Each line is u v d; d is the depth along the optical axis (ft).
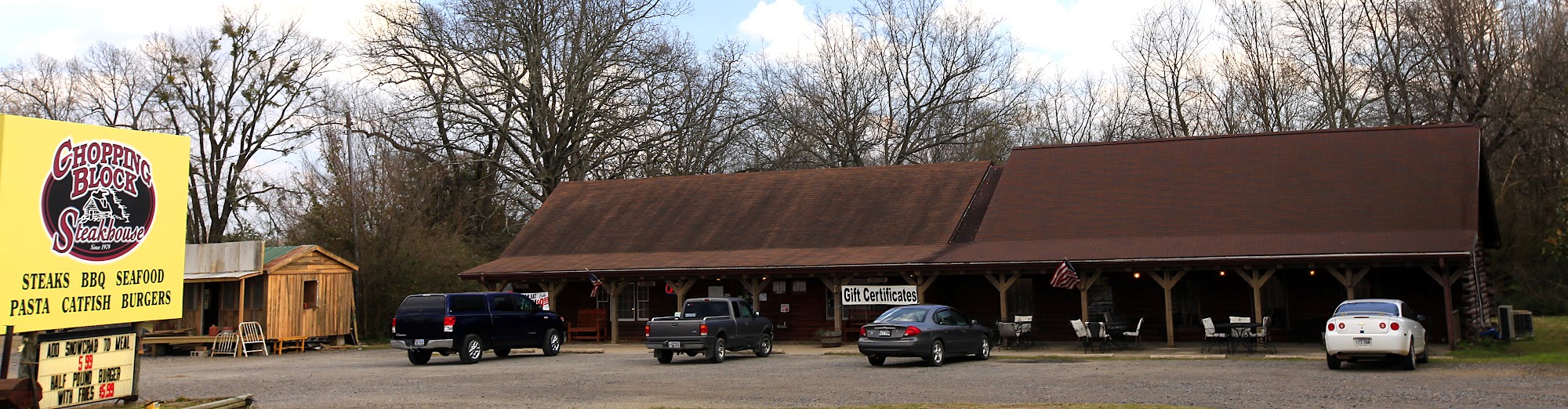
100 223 47.19
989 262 86.48
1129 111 175.22
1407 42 138.10
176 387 63.67
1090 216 93.86
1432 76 135.03
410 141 151.53
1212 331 77.87
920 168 112.88
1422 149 90.02
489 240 159.53
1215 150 98.48
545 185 157.28
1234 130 160.35
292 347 104.94
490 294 85.30
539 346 89.30
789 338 103.65
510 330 86.22
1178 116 166.71
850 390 55.67
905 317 73.15
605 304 111.96
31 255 43.93
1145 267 82.38
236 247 103.50
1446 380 54.54
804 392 55.21
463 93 152.15
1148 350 82.38
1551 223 126.31
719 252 104.88
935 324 72.13
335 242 126.21
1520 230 132.16
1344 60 148.46
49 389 45.70
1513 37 125.49
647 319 109.29
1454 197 82.99
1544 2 120.98
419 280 126.82
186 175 52.16
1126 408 44.45
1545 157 128.88
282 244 143.43
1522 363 64.34
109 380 49.29
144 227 49.60
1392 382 53.78
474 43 149.18
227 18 143.74
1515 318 92.84
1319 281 87.25
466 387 60.90
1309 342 86.38
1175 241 86.33
